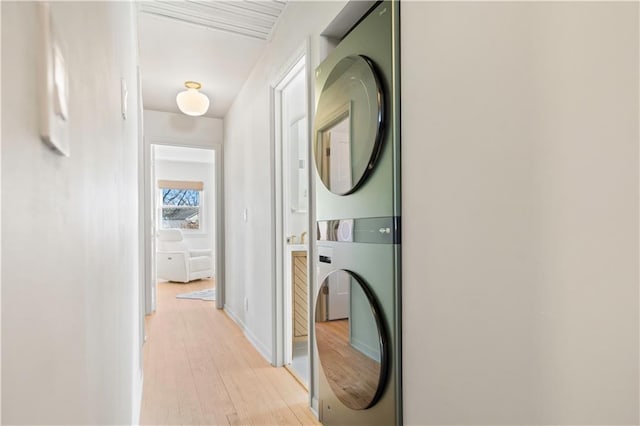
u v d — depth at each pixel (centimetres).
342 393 157
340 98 160
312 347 200
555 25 74
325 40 189
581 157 70
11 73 23
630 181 63
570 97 71
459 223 98
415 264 116
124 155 113
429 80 110
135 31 214
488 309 89
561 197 73
